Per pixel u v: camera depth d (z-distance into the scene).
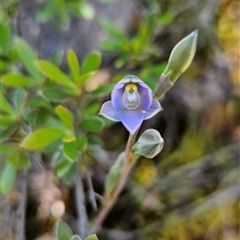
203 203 0.61
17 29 0.54
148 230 0.60
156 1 0.60
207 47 0.68
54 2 0.53
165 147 0.66
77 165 0.47
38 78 0.48
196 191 0.63
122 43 0.51
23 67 0.58
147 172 0.63
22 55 0.49
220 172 0.64
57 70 0.46
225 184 0.63
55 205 0.59
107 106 0.39
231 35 0.68
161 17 0.54
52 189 0.58
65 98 0.47
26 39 0.56
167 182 0.63
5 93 0.50
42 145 0.45
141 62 0.54
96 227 0.48
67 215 0.58
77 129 0.47
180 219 0.60
